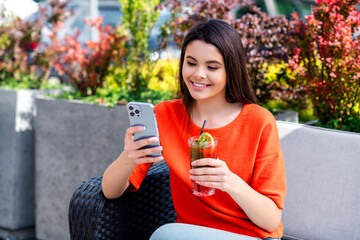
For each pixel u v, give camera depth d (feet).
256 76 8.75
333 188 5.78
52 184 10.66
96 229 5.48
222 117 5.43
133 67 10.77
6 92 11.35
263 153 5.10
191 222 5.50
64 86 13.38
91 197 5.57
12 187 11.31
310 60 8.08
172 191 5.68
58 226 10.66
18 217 11.41
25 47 14.14
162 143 5.60
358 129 7.24
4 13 14.12
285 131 6.20
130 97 10.09
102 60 10.85
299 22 8.19
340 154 5.78
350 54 7.25
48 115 10.55
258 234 5.09
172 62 11.39
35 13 14.44
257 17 8.98
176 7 9.31
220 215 5.24
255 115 5.28
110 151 9.52
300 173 6.02
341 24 7.27
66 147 10.29
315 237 5.88
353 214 5.63
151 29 10.89
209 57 5.06
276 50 8.64
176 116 5.65
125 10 10.75
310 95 7.98
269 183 4.99
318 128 6.09
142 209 6.19
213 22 5.21
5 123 11.41
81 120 9.93
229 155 5.21
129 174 5.38
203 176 4.60
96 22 11.11
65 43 11.68
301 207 5.98
